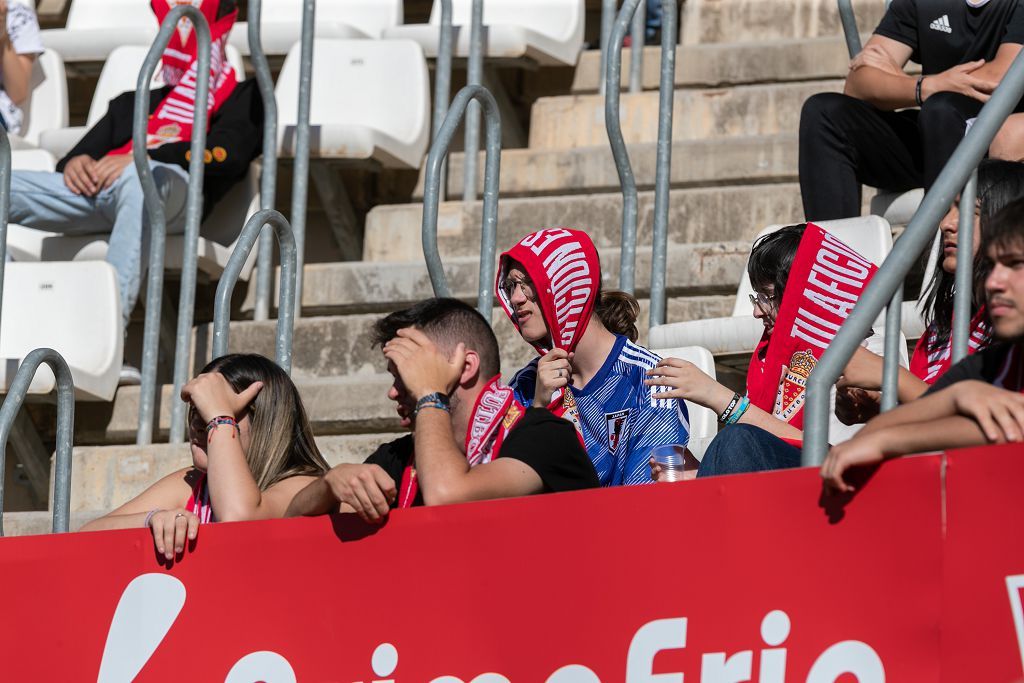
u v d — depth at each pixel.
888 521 8.98
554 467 11.20
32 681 11.42
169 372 21.14
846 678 9.01
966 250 10.15
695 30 25.38
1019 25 16.97
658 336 16.67
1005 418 8.75
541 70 25.23
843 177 17.31
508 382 14.69
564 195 21.97
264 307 21.17
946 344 12.84
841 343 9.64
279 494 12.29
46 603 11.49
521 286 13.69
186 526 11.21
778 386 12.93
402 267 20.25
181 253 20.92
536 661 10.01
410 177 23.42
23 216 21.16
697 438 15.23
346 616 10.67
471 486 10.77
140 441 18.58
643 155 21.47
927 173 16.61
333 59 24.05
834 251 12.98
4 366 18.61
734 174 21.05
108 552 11.41
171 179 20.88
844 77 23.08
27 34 24.61
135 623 11.27
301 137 20.78
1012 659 8.55
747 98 22.36
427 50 24.70
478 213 21.17
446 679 10.28
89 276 19.56
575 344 13.52
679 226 20.23
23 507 19.78
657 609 9.66
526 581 10.12
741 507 9.48
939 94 16.62
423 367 11.58
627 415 13.27
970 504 8.76
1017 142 15.98
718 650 9.42
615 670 9.74
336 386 18.27
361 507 10.62
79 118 27.12
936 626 8.78
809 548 9.22
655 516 9.76
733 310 18.20
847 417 12.34
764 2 25.06
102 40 25.67
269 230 21.22
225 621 11.02
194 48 22.45
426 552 10.49
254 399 12.69
